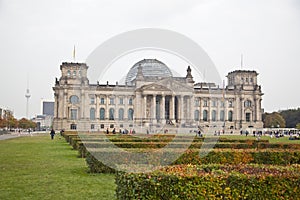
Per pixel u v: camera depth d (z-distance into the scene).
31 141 86.44
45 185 24.75
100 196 21.27
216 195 14.09
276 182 14.44
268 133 162.88
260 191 14.30
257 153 28.86
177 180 14.13
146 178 14.48
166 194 14.09
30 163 37.81
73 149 58.25
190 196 13.96
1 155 47.41
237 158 28.08
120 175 16.41
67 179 27.11
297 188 14.48
